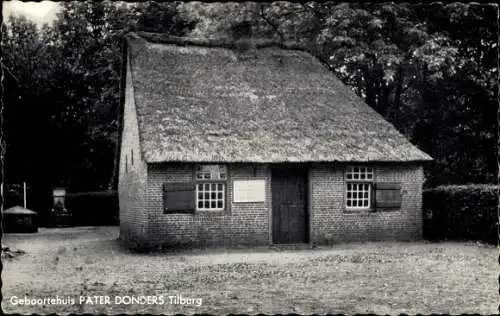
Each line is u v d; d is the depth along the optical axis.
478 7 32.91
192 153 22.69
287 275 16.55
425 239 26.59
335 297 13.47
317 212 24.70
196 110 24.62
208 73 26.70
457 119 35.66
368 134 25.83
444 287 14.64
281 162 23.45
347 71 35.12
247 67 27.66
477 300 13.12
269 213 24.11
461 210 25.64
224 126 24.27
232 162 22.97
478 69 33.53
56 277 16.77
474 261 19.09
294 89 27.19
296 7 34.50
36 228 34.94
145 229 22.94
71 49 46.53
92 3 46.00
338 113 26.48
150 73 25.70
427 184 36.69
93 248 25.02
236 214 23.75
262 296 13.62
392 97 38.19
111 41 43.41
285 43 29.62
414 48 31.80
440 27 34.16
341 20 32.03
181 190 23.03
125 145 28.45
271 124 24.98
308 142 24.55
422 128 36.66
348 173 25.41
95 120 44.88
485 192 24.42
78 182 46.16
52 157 42.31
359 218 25.23
